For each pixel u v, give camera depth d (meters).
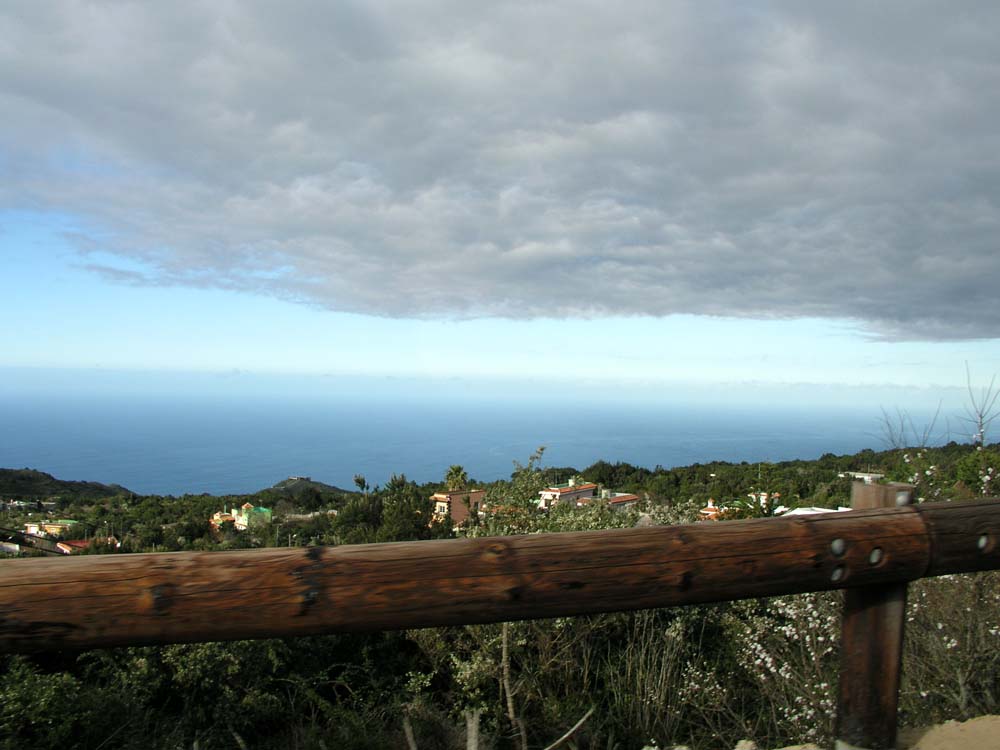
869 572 1.98
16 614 1.35
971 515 2.11
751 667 3.88
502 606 1.63
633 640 4.27
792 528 1.91
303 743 3.45
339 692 4.05
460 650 4.06
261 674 3.89
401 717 3.64
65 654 3.79
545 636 3.95
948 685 3.43
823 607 3.71
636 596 1.74
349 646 4.25
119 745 3.24
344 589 1.53
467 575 1.61
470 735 3.07
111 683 3.60
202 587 1.46
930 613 3.54
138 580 1.43
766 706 3.84
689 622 4.44
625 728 3.62
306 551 1.54
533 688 3.84
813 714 3.30
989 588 3.63
